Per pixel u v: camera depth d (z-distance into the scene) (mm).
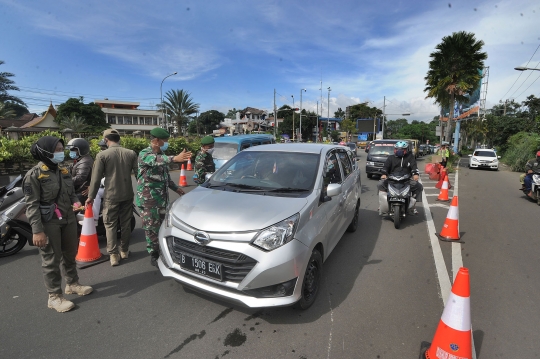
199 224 2846
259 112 75812
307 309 3156
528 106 39438
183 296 3393
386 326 2910
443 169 11328
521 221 6738
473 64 20156
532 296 3527
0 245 4371
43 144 2848
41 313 3066
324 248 3463
